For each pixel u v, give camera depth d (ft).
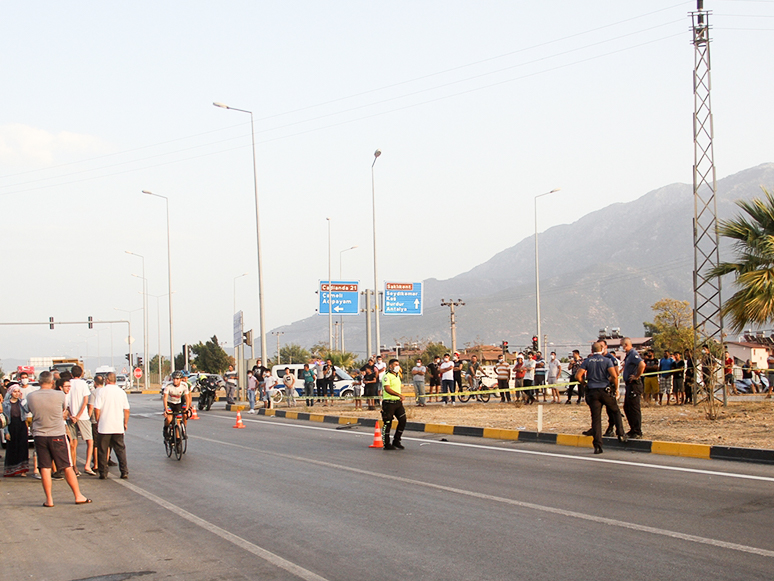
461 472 37.93
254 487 35.12
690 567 20.03
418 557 21.85
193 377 129.90
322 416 80.18
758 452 39.40
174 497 33.32
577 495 30.66
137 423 80.43
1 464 48.67
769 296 64.39
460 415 72.18
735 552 21.39
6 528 27.96
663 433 49.37
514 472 37.47
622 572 19.76
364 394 93.76
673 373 77.20
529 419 64.54
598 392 44.91
